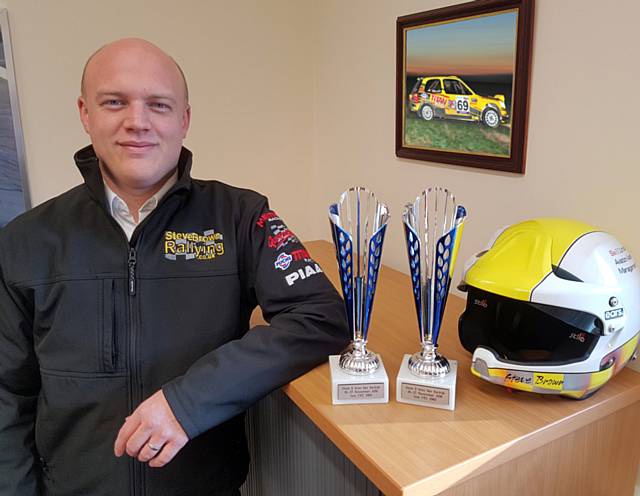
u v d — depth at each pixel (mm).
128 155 970
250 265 1050
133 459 979
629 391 896
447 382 833
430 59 1334
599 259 826
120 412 984
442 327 1149
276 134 1859
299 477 1105
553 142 1083
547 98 1081
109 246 1009
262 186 1877
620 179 970
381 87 1537
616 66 948
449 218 1339
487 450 738
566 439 846
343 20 1662
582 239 851
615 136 967
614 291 812
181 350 988
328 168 1859
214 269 1021
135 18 1588
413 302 1286
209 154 1761
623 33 928
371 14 1530
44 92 1539
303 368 936
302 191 1960
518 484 802
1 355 1046
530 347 958
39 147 1566
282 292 991
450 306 1269
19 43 1483
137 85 944
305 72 1859
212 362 893
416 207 889
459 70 1261
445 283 838
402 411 837
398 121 1468
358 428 791
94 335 983
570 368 812
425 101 1370
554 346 923
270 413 1185
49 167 1591
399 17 1422
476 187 1282
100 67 955
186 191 1037
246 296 1092
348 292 881
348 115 1707
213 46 1696
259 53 1769
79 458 1003
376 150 1601
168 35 1633
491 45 1171
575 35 1009
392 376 935
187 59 1670
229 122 1771
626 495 992
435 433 778
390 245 1591
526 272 836
